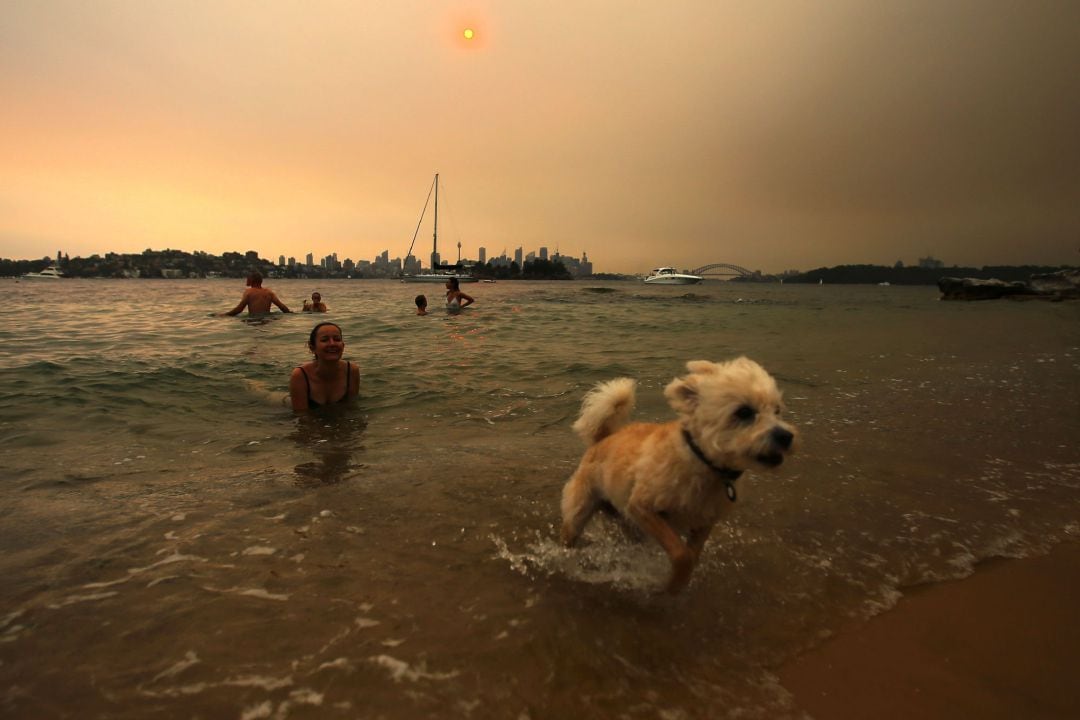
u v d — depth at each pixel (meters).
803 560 3.51
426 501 4.24
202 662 2.47
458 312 21.09
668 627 2.85
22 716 2.15
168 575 3.15
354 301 30.11
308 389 7.09
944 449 5.52
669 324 18.19
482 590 3.11
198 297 31.69
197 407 7.00
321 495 4.32
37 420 6.19
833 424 6.38
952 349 12.52
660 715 2.28
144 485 4.48
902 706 2.36
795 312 25.69
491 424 6.48
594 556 3.54
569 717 2.25
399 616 2.84
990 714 2.32
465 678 2.43
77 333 13.22
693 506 3.12
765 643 2.75
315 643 2.62
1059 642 2.76
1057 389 8.24
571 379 8.78
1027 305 32.34
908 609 3.03
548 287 72.06
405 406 7.23
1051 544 3.71
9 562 3.24
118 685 2.33
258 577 3.16
